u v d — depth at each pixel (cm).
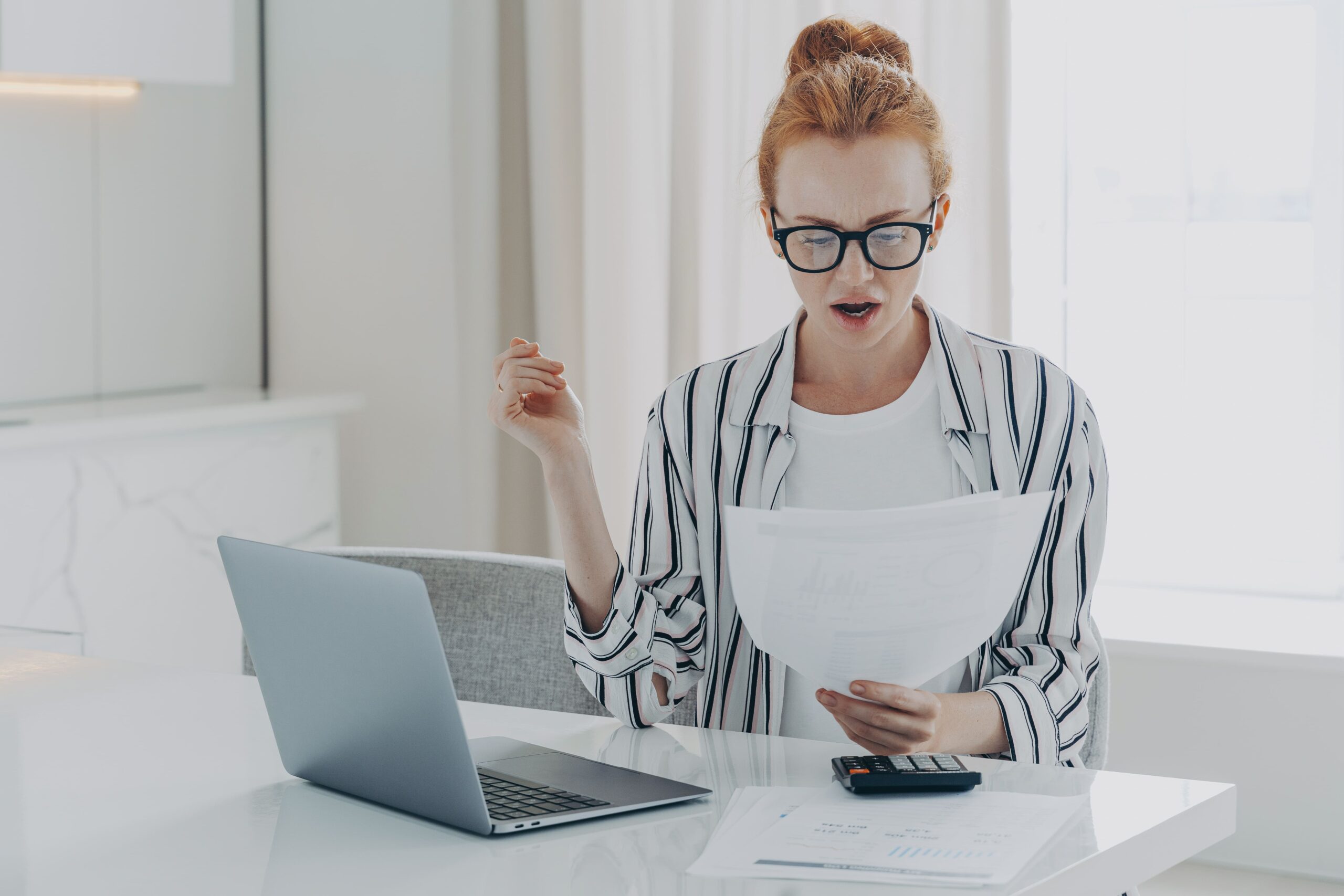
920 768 96
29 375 285
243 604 101
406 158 315
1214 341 274
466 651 152
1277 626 250
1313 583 270
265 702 109
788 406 130
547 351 283
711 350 271
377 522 325
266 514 285
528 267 293
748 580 98
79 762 107
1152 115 274
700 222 267
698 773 103
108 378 301
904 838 86
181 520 266
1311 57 263
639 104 272
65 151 290
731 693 131
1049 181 279
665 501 133
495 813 91
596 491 120
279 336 334
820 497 129
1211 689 238
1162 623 253
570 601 120
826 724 127
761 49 260
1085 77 277
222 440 274
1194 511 277
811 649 100
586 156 274
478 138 288
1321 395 268
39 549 241
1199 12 269
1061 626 126
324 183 325
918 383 129
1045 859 82
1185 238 274
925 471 128
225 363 327
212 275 323
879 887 78
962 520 95
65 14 255
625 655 118
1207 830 94
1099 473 127
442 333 315
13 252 281
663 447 134
